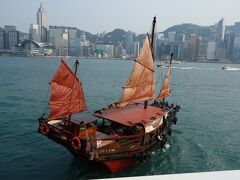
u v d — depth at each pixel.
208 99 57.75
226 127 34.25
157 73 125.88
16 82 69.19
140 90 25.58
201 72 148.88
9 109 37.84
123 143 19.20
